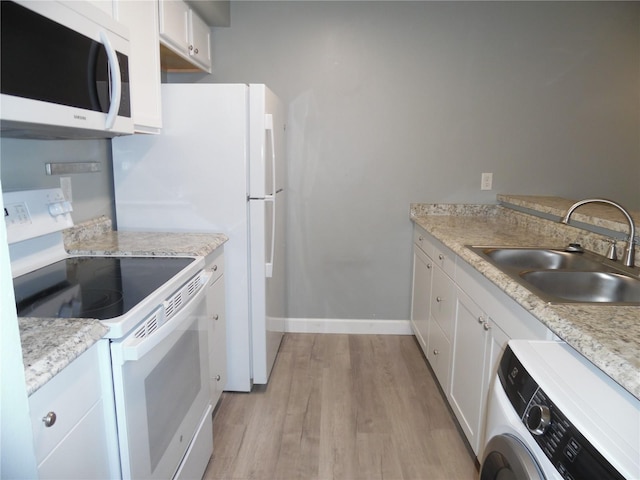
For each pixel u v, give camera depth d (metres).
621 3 2.79
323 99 2.93
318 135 2.97
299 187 3.04
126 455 1.09
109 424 1.07
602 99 2.89
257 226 2.22
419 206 3.02
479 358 1.71
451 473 1.81
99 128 1.33
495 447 1.04
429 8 2.83
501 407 1.04
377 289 3.17
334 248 3.12
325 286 3.17
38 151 1.68
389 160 3.00
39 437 0.81
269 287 2.42
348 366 2.70
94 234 2.03
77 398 0.94
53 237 1.66
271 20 2.86
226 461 1.86
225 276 2.25
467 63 2.87
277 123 2.48
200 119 2.12
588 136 2.93
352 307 3.19
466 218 2.94
